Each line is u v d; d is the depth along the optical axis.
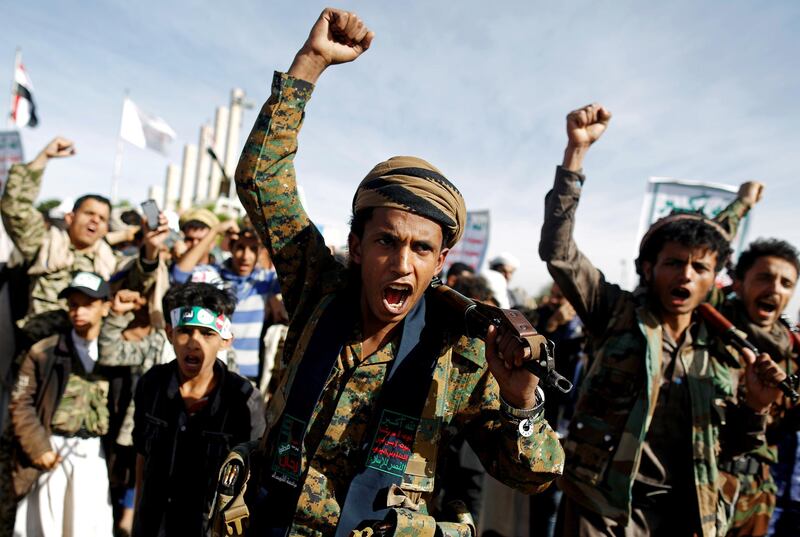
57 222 4.71
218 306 2.47
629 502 2.17
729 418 2.34
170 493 2.38
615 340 2.38
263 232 1.57
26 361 3.06
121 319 3.22
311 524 1.30
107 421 3.20
